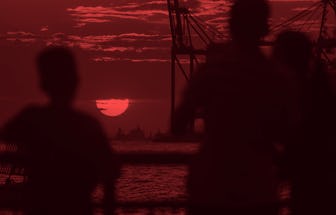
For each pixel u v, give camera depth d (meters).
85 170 16.27
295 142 17.28
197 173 16.69
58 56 16.17
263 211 16.38
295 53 19.12
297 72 19.22
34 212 16.28
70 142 16.16
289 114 16.70
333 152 18.44
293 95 16.77
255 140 16.50
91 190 16.53
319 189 18.50
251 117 16.53
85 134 16.27
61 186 16.12
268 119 16.62
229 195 16.27
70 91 16.44
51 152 16.19
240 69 16.70
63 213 16.12
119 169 16.73
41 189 16.22
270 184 16.55
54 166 16.16
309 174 18.38
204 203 16.48
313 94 18.83
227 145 16.48
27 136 16.45
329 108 18.61
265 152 16.66
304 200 18.70
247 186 16.27
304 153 18.27
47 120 16.28
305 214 18.77
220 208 16.30
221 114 16.64
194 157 16.97
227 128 16.56
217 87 16.67
